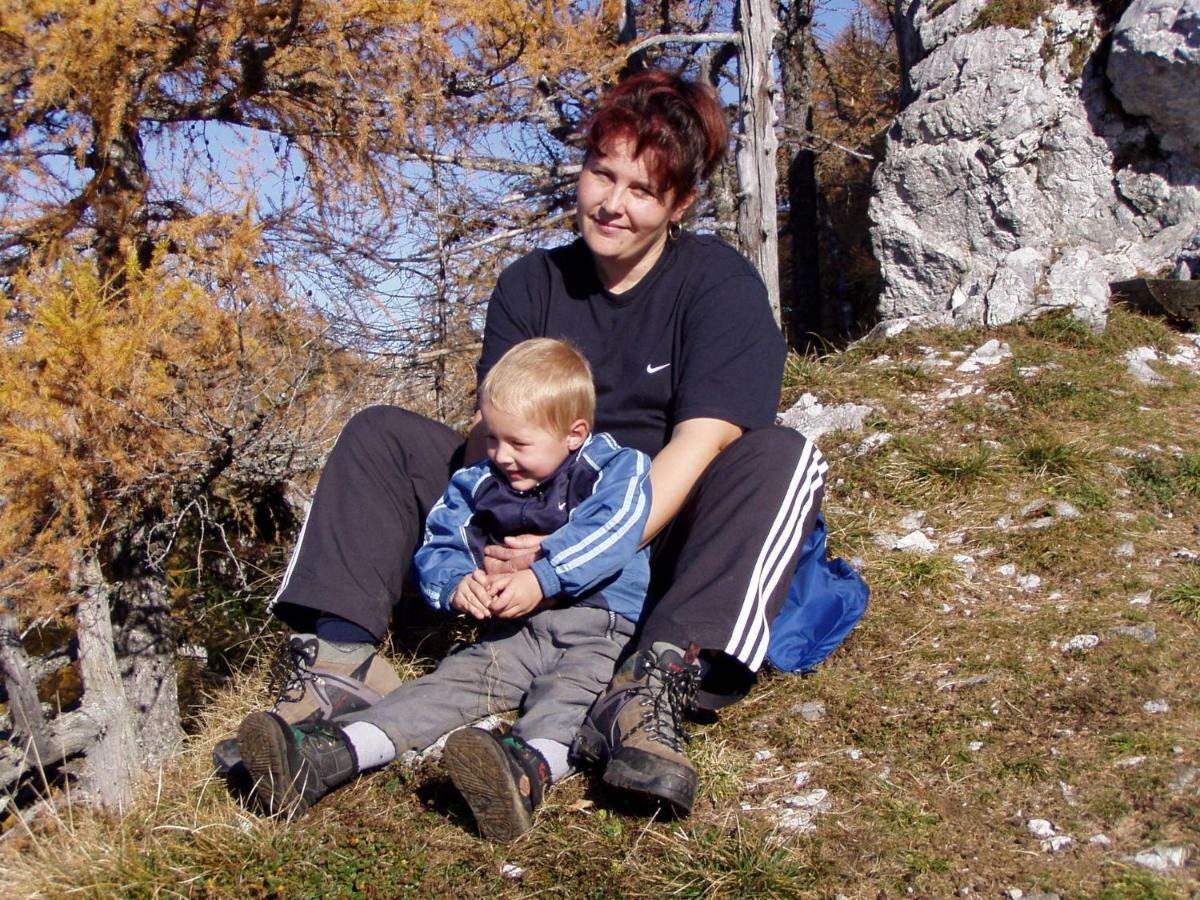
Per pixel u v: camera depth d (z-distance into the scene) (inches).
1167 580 138.1
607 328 121.3
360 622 108.3
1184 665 117.6
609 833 97.2
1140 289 247.1
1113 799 96.2
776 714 116.0
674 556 113.1
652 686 99.1
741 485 105.7
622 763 95.0
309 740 100.1
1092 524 154.3
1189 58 246.4
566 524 106.0
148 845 101.7
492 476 109.7
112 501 187.8
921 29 299.9
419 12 221.5
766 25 353.4
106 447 172.4
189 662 260.8
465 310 323.6
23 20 175.9
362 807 104.3
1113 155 270.1
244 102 235.1
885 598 140.1
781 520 104.8
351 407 240.8
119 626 226.2
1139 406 198.1
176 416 183.6
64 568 173.3
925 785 101.7
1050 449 173.8
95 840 105.0
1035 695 114.7
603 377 121.6
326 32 224.1
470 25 246.1
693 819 99.3
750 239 360.8
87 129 196.7
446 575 108.3
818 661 121.5
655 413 120.4
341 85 234.7
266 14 212.1
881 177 293.0
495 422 105.1
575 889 91.1
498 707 110.2
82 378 163.8
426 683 109.0
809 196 539.8
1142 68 254.2
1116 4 268.4
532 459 105.0
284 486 231.3
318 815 103.6
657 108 111.2
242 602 243.8
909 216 289.6
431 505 117.6
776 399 116.1
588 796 102.3
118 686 201.6
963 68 279.0
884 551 155.1
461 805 102.7
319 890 93.8
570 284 124.7
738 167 361.1
